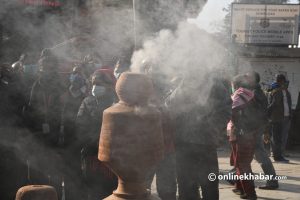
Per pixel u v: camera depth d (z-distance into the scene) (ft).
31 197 6.46
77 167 13.28
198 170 12.86
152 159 5.76
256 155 18.39
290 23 27.12
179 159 12.89
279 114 25.20
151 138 5.73
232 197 16.85
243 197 16.56
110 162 5.76
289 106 26.53
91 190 12.41
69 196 13.24
